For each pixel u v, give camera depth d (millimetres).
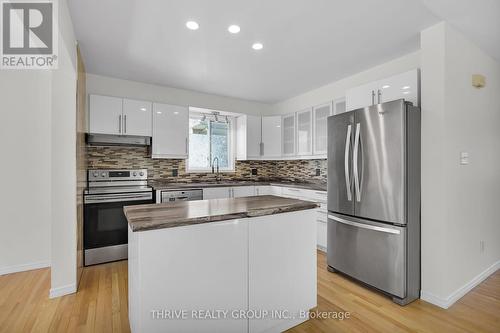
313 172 4402
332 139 2830
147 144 3609
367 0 1871
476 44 2535
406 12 2020
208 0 1865
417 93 2375
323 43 2537
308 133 4133
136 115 3535
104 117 3316
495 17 2082
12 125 2842
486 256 2684
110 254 3107
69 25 2018
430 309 2100
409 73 2436
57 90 2303
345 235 2660
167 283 1389
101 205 3064
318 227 3494
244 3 1904
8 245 2814
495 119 2826
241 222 1644
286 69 3229
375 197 2350
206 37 2420
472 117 2465
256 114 4859
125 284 2537
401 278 2158
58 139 2311
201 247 1491
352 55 2818
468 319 1954
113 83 3527
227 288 1587
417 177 2260
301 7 1955
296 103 4441
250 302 1683
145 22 2162
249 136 4676
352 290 2438
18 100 2867
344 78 3547
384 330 1828
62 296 2299
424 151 2262
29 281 2609
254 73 3365
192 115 4543
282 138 4605
